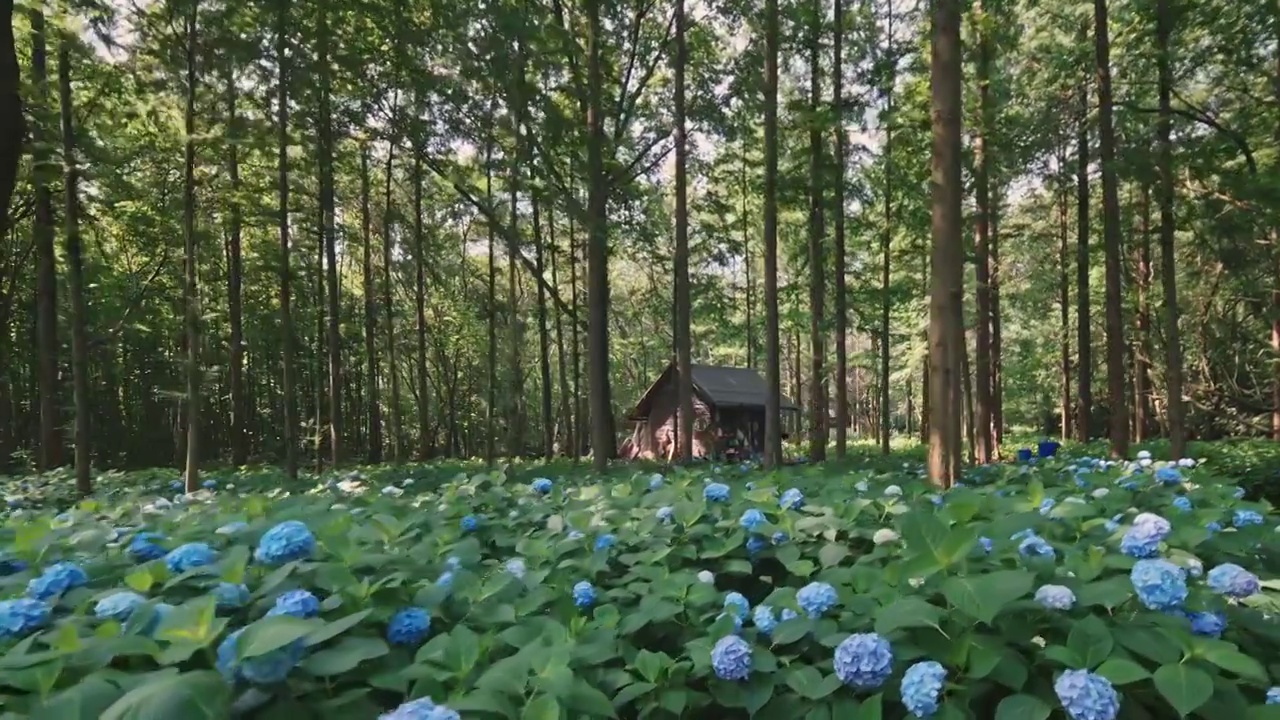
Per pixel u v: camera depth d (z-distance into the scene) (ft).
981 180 47.88
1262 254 47.55
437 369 126.21
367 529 9.84
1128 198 65.62
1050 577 7.35
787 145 51.98
